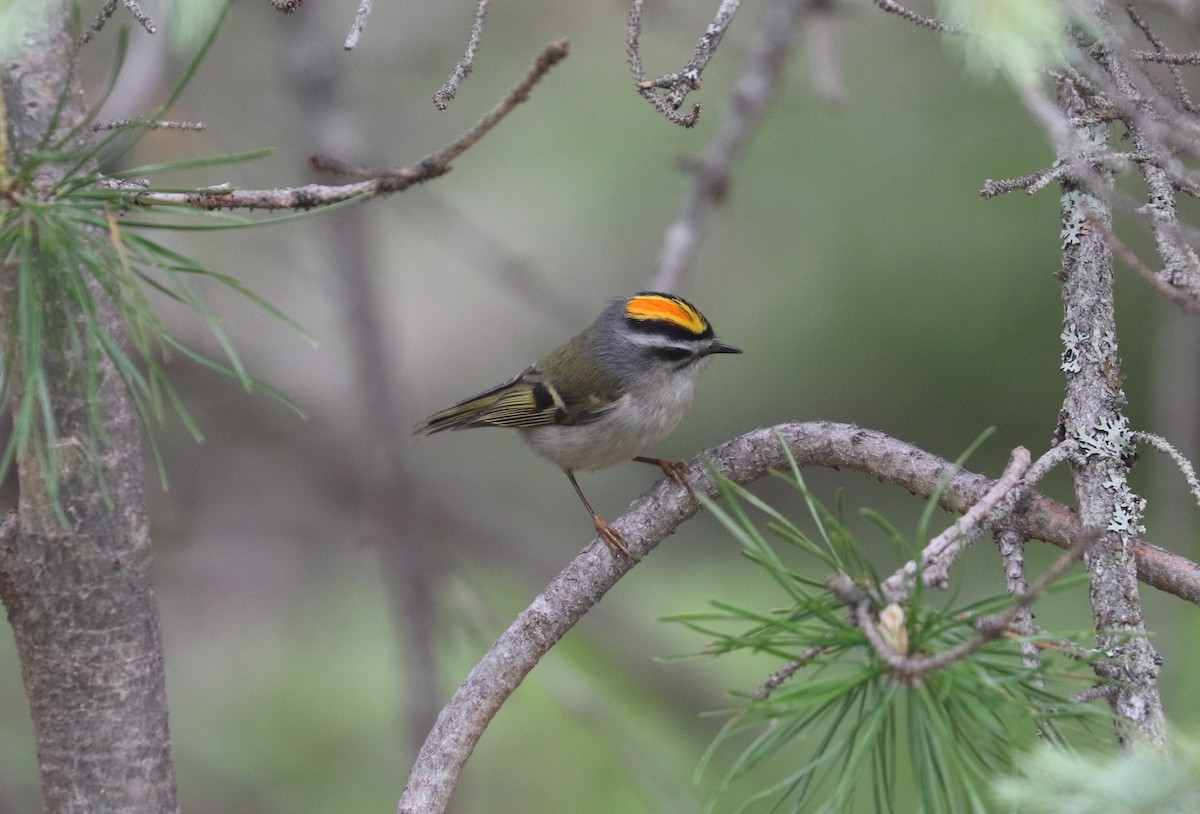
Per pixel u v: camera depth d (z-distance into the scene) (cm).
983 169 1220
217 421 1386
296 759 1336
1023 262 1255
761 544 413
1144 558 509
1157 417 1023
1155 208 479
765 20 1009
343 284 1268
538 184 1454
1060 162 523
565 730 1238
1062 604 1067
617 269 1633
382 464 1260
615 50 1327
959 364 1310
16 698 1287
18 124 513
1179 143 456
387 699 1430
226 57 1360
